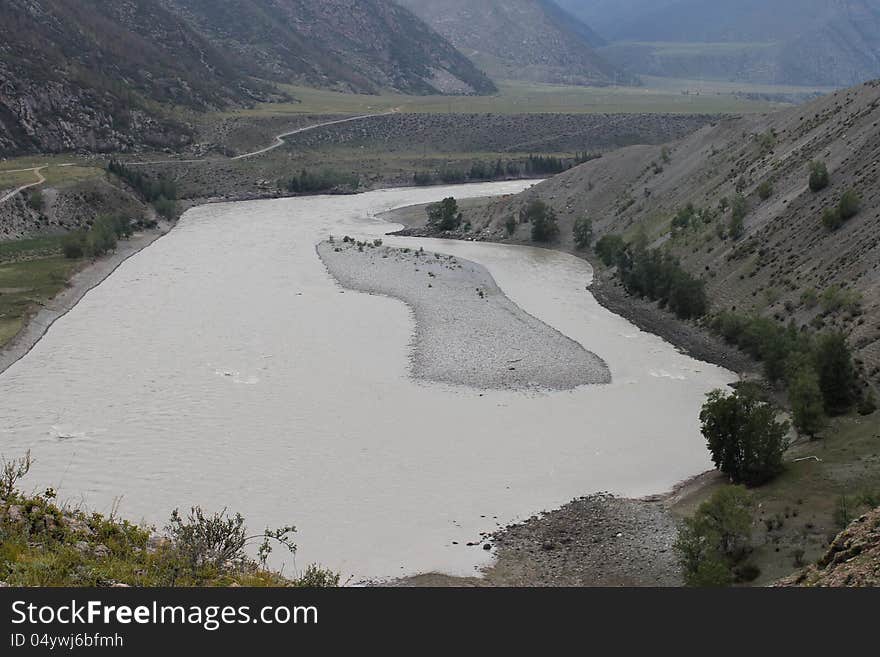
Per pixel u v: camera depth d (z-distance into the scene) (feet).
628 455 188.55
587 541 152.46
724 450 169.27
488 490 172.24
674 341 270.67
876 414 184.85
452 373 233.96
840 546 104.73
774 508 151.94
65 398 215.10
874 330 219.20
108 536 104.88
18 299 292.61
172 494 167.43
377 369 236.43
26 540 95.40
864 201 274.16
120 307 298.56
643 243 353.10
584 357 248.73
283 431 196.95
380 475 177.27
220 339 261.85
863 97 342.03
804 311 250.57
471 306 298.15
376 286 325.21
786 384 221.87
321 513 161.79
